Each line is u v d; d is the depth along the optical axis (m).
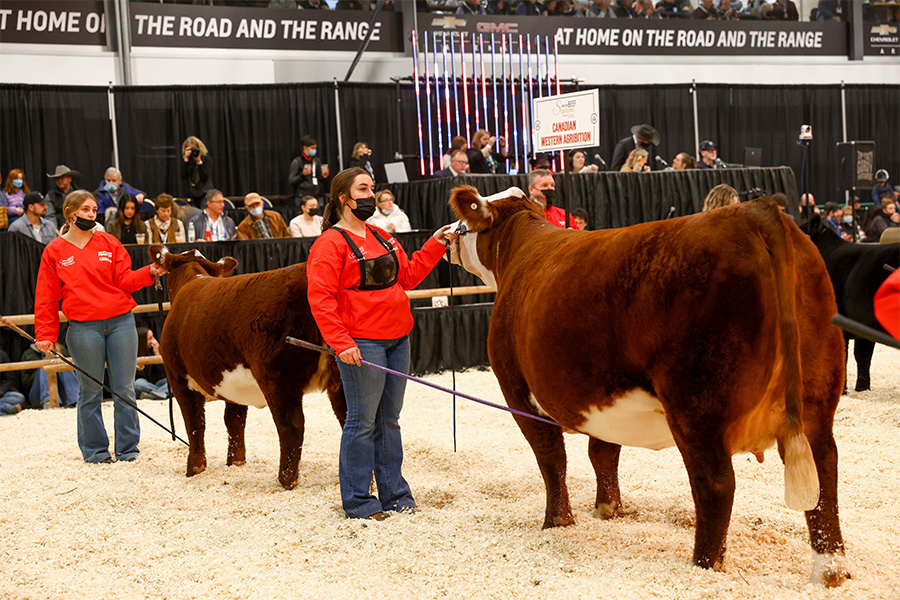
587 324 2.91
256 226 9.74
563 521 3.61
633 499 4.07
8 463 5.62
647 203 10.06
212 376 4.70
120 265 5.68
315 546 3.57
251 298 4.47
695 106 15.09
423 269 4.22
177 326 4.91
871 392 6.94
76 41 12.77
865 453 4.83
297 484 4.63
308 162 12.02
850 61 17.02
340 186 3.99
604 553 3.25
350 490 3.98
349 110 13.38
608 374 2.91
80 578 3.36
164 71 13.30
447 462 5.10
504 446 5.48
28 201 9.05
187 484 4.84
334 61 14.23
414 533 3.64
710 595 2.69
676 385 2.71
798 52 16.77
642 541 3.34
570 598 2.79
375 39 14.47
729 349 2.61
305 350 4.38
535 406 3.52
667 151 15.16
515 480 4.59
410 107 13.81
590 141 6.65
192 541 3.76
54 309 5.55
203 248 8.43
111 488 4.77
